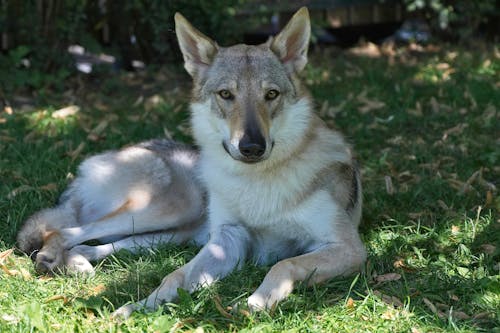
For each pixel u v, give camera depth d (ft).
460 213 23.04
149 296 17.58
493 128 31.78
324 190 19.85
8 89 37.63
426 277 18.51
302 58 20.38
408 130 32.35
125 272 19.80
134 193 21.94
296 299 17.34
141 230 21.80
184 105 35.35
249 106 18.94
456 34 49.24
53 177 26.37
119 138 30.86
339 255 18.80
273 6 44.68
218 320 16.65
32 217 21.90
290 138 19.52
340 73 42.01
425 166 27.53
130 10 43.06
